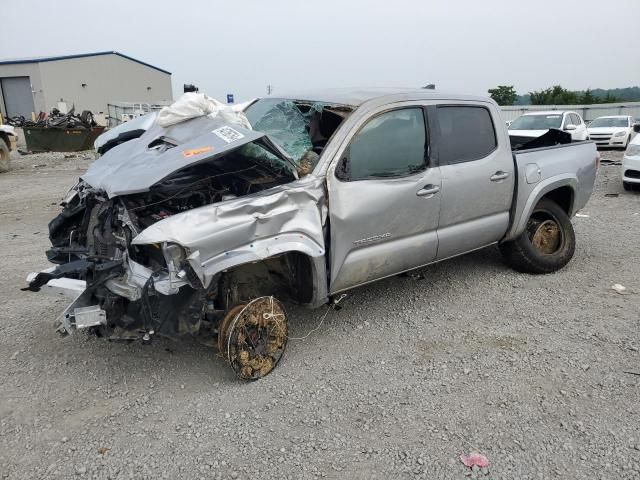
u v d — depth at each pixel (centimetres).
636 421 321
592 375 371
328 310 476
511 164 502
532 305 486
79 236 408
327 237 381
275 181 375
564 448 299
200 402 343
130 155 385
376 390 356
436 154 440
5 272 583
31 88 4031
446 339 425
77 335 430
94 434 313
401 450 299
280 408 337
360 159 395
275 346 374
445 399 346
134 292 321
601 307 480
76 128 1983
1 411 333
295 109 451
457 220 466
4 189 1193
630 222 798
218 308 359
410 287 528
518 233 528
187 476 280
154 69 4931
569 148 571
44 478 279
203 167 387
